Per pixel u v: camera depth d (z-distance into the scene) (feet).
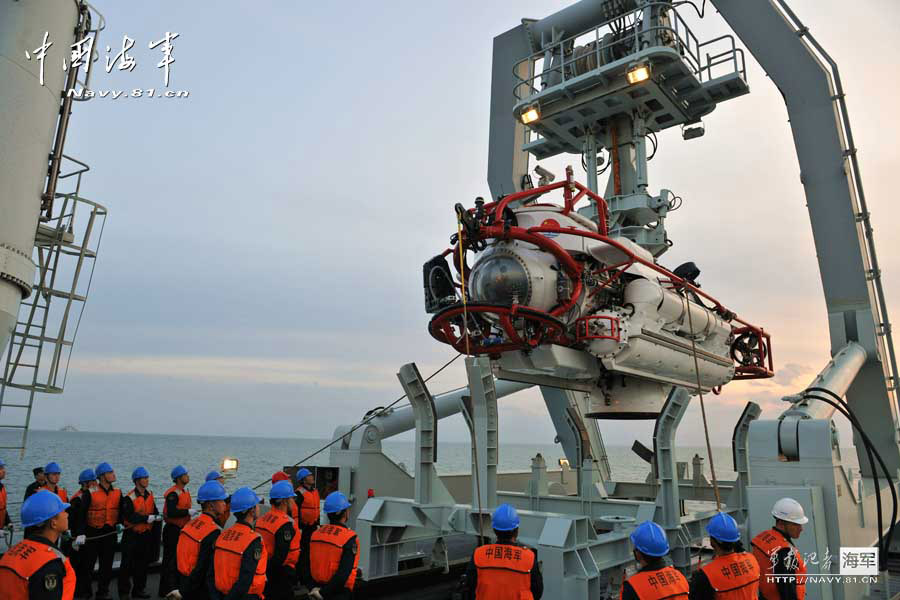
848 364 38.01
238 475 162.91
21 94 27.43
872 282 42.83
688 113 48.49
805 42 42.57
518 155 53.01
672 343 34.86
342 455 41.70
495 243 30.66
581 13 47.24
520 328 29.27
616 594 25.53
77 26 31.68
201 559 18.11
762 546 16.80
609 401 38.09
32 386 29.58
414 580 30.81
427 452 30.12
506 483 56.80
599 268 31.42
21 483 121.39
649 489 51.52
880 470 43.83
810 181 43.16
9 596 12.65
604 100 45.60
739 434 41.88
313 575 19.62
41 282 30.42
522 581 16.01
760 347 44.50
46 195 29.73
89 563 27.73
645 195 45.98
